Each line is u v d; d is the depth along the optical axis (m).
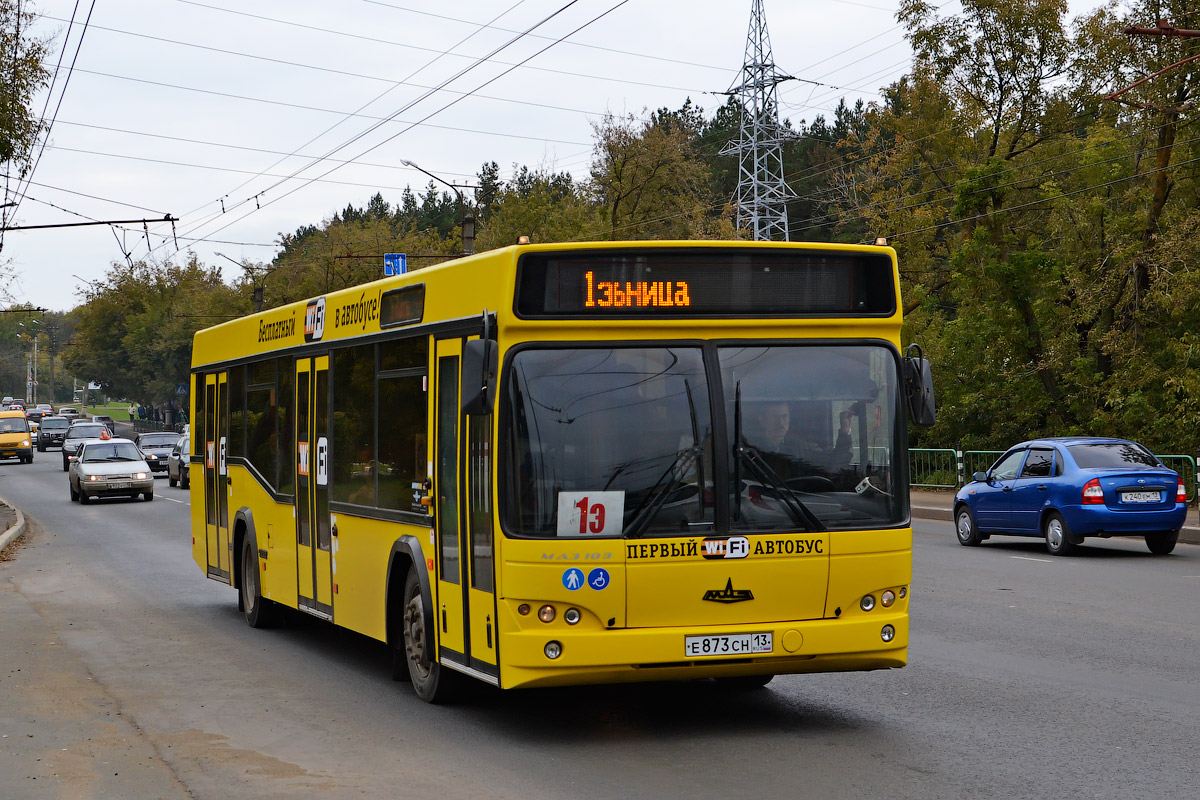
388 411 9.42
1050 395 33.12
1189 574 16.14
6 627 13.38
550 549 7.25
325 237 84.94
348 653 11.56
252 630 13.12
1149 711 8.19
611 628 7.30
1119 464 18.94
